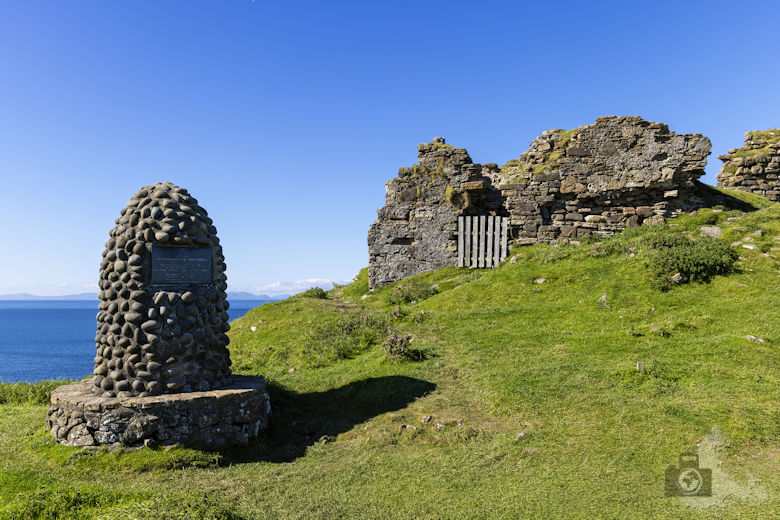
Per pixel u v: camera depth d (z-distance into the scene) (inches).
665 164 782.5
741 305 457.4
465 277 769.6
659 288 525.0
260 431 317.7
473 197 868.6
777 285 490.3
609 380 342.6
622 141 800.9
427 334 523.2
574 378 351.9
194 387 304.8
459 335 501.4
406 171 888.3
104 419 273.1
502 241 833.5
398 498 228.7
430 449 282.5
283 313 714.8
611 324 467.2
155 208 305.7
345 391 402.0
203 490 236.2
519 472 244.2
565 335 457.1
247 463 279.1
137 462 259.6
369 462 272.1
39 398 402.6
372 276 890.1
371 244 893.2
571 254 687.7
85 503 200.2
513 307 560.4
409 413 333.1
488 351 440.8
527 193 830.5
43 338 3159.5
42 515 190.2
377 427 320.5
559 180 822.5
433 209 871.1
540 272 644.7
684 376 336.8
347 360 495.2
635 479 228.2
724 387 314.0
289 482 250.5
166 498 198.4
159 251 301.6
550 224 833.5
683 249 568.4
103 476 249.6
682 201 811.4
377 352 491.8
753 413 276.7
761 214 673.0
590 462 245.8
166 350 295.9
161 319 296.7
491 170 946.1
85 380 352.5
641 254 604.1
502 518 205.3
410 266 878.4
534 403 321.1
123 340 290.4
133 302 293.9
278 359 537.0
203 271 318.3
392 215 887.1
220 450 286.0
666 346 395.9
